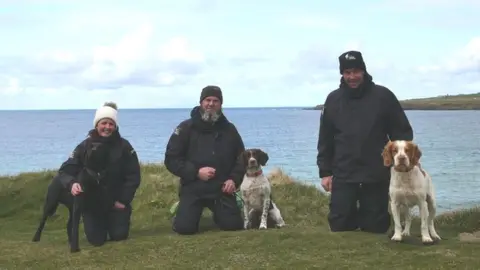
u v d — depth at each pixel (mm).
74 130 88000
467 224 7559
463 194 17578
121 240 6918
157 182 10602
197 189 7488
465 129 63719
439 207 14867
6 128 97625
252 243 6227
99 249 6332
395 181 5938
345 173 6695
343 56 6637
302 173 22469
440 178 21766
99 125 6984
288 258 5574
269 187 7727
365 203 6727
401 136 6660
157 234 7465
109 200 6945
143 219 8586
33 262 5848
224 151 7695
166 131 74500
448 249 5652
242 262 5504
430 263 5172
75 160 6895
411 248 5742
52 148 45062
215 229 7738
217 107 7648
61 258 5965
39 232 7125
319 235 6402
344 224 6754
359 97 6680
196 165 7609
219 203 7566
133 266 5523
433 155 31938
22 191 10102
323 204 9727
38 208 9539
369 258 5441
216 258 5695
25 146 47844
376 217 6668
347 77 6637
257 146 41844
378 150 6590
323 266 5246
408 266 5121
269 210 7836
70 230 6887
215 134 7688
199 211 7488
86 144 6926
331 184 6922
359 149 6578
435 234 6164
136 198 9695
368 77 6719
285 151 36625
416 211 9211
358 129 6602
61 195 6863
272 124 102375
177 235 7188
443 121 89188
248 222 7707
